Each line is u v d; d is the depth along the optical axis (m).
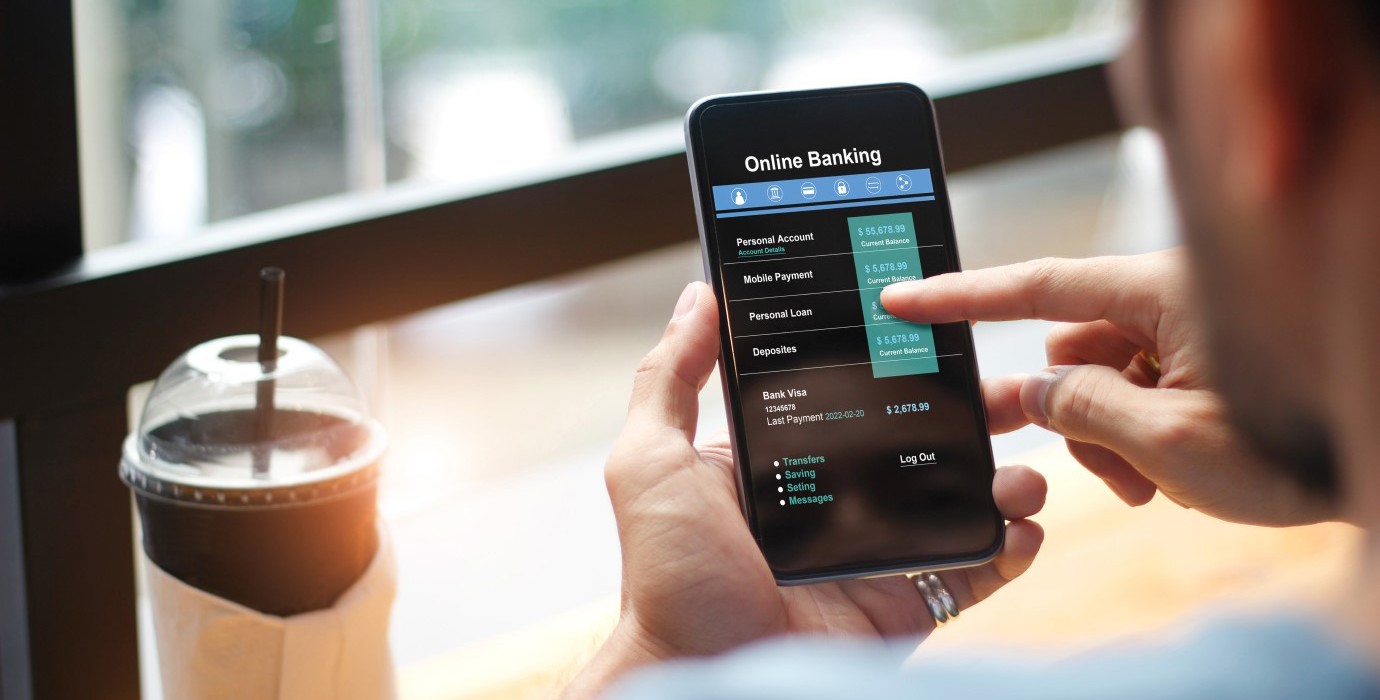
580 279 1.10
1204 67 0.22
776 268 0.71
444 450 1.51
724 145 0.72
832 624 0.69
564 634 1.09
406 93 1.27
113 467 0.89
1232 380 0.25
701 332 0.66
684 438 0.64
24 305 0.81
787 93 0.73
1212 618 0.28
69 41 0.81
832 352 0.70
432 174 1.32
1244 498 0.64
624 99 1.47
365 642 0.78
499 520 1.43
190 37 1.09
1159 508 1.19
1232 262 0.23
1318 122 0.21
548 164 1.10
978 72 1.38
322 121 1.20
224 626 0.73
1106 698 0.27
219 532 0.72
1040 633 0.99
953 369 0.71
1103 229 1.99
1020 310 0.70
